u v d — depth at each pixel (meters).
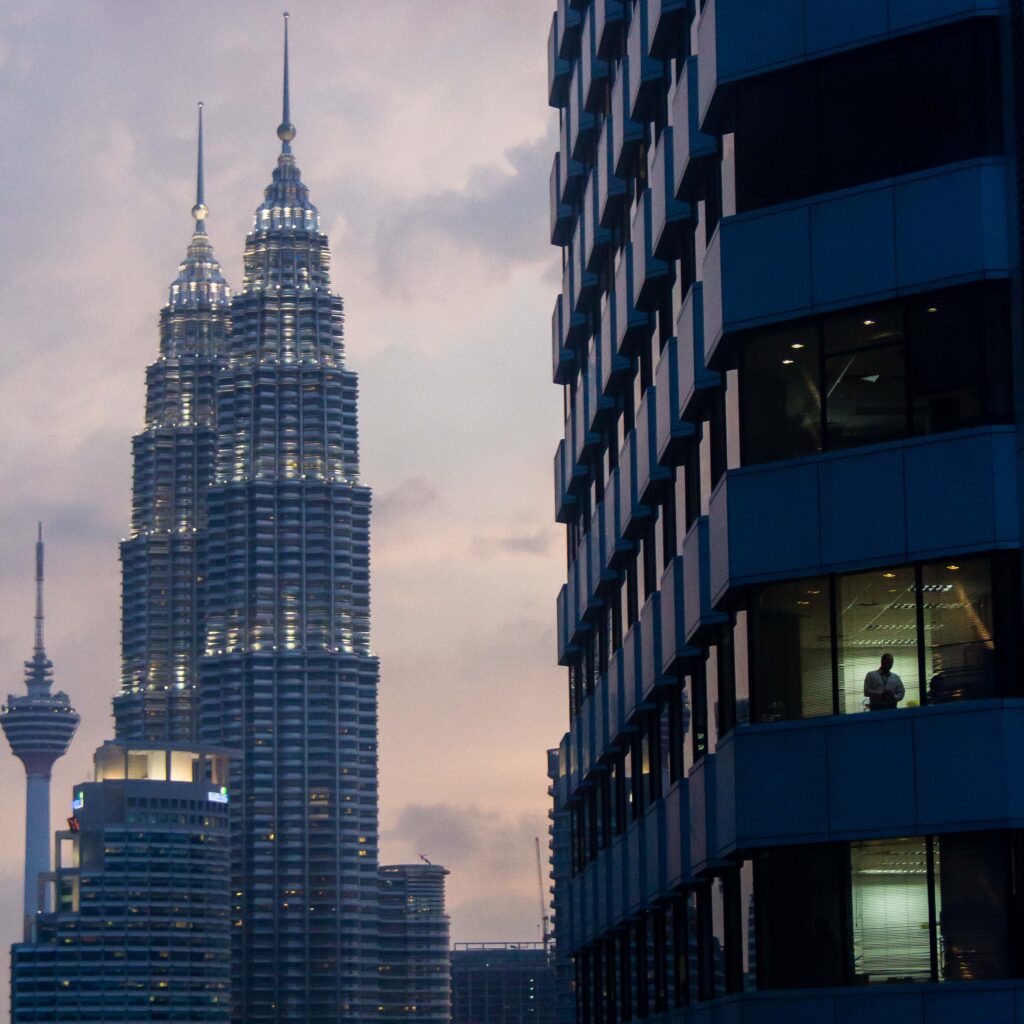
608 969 83.50
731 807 51.31
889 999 47.09
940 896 47.34
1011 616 47.44
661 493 69.00
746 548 51.25
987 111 49.16
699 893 62.09
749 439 51.94
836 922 48.88
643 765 73.50
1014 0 48.25
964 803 47.03
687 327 60.06
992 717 46.97
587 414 86.19
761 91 52.88
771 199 52.28
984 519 47.72
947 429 48.84
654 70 68.00
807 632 50.38
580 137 85.56
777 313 51.38
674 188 62.53
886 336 50.03
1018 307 47.91
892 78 50.66
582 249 86.75
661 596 67.38
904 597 48.94
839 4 51.25
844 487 49.91
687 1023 63.38
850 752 48.88
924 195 49.34
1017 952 46.19
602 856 82.94
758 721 51.06
